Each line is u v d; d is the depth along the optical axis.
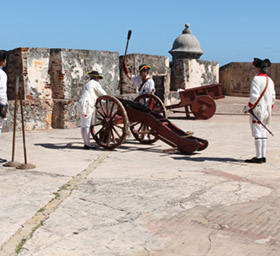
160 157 7.85
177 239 3.87
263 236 3.96
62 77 12.99
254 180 6.03
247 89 24.33
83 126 8.53
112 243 3.75
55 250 3.57
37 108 11.55
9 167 6.67
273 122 13.73
